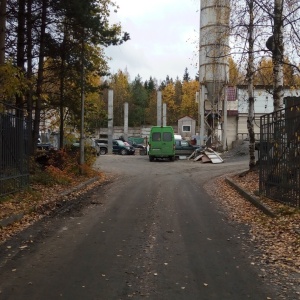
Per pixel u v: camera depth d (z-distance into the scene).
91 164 20.73
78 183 16.02
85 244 7.16
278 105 13.63
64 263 6.01
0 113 10.63
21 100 15.23
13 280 5.26
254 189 13.55
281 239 7.42
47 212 10.19
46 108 19.56
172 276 5.46
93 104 20.80
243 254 6.58
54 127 21.91
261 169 12.19
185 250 6.82
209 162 29.36
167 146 32.31
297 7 11.32
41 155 18.16
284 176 10.37
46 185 14.24
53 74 17.95
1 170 10.76
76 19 15.48
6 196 10.89
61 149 18.75
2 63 11.79
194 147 37.28
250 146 17.81
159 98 55.94
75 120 20.44
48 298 4.65
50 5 15.01
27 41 15.40
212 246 7.09
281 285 5.14
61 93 18.56
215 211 10.69
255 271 5.70
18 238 7.52
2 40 11.92
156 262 6.11
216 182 17.88
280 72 13.60
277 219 8.92
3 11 11.91
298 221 8.48
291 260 6.19
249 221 9.28
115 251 6.71
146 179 19.20
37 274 5.50
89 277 5.39
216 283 5.20
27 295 4.74
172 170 24.31
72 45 17.19
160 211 10.62
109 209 10.88
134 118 99.62
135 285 5.10
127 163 30.20
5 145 11.03
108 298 4.66
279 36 11.73
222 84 26.59
